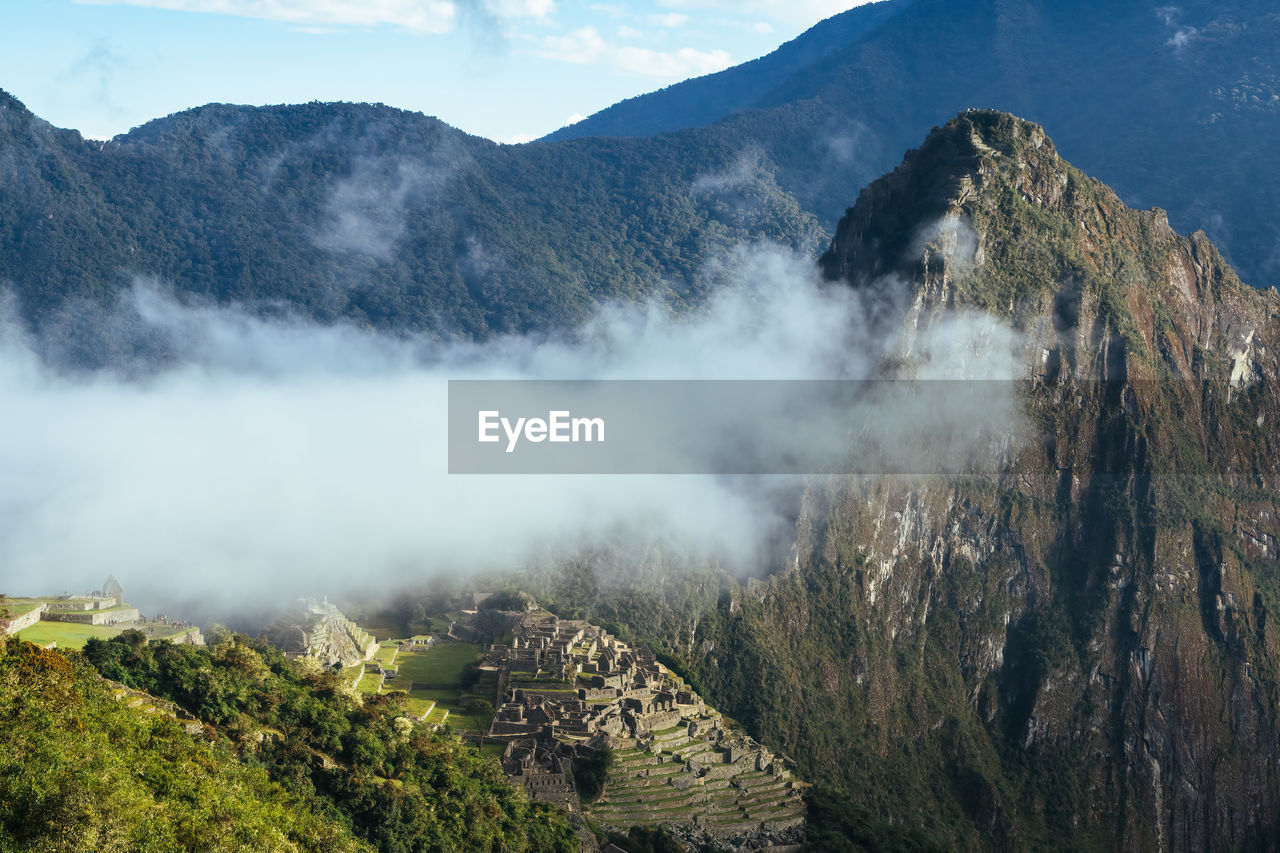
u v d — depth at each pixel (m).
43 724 125.06
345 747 162.75
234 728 152.75
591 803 194.38
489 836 165.62
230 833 127.00
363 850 146.50
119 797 120.19
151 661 155.75
